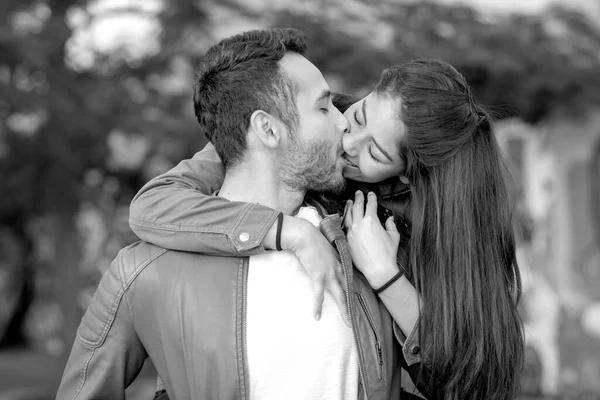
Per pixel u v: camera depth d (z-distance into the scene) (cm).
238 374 166
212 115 183
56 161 496
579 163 555
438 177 191
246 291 170
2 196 510
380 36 530
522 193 553
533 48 514
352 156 193
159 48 520
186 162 196
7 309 1044
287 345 167
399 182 203
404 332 183
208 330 168
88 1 508
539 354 543
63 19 501
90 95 491
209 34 527
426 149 188
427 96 187
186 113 519
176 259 174
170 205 175
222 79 181
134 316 175
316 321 169
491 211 195
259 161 180
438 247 188
